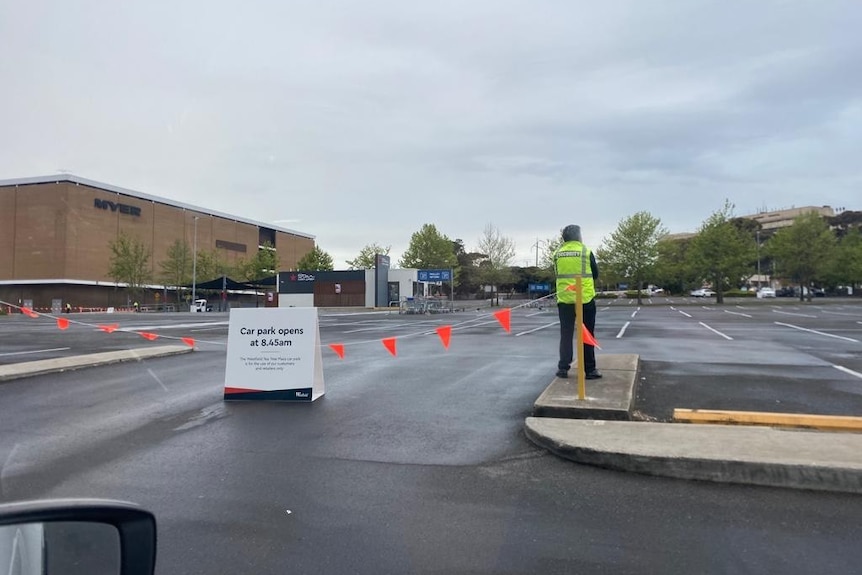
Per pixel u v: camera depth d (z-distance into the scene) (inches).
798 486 183.9
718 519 162.7
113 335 810.2
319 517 166.6
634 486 188.5
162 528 159.2
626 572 134.4
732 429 232.1
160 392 347.3
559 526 159.5
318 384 328.8
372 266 3083.2
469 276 2701.8
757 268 3353.8
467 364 450.0
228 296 2955.2
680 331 776.9
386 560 141.2
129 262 2380.7
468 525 160.7
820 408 282.4
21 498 181.2
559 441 218.4
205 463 215.5
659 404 294.7
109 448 234.7
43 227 2445.9
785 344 582.6
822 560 138.9
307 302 2284.7
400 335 752.3
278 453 227.0
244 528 159.3
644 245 2070.6
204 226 3225.9
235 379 324.2
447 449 229.5
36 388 360.5
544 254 2716.5
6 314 1989.4
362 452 227.1
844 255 2401.6
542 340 662.5
